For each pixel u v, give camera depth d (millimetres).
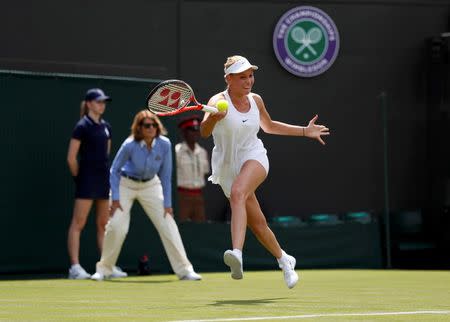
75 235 28219
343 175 38469
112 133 30766
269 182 37531
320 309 15156
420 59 39375
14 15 34188
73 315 14203
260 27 37500
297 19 37812
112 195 26406
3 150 29141
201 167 34719
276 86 37719
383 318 13289
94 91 28141
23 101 29438
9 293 20438
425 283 24344
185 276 26734
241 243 16984
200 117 36156
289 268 18719
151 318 13484
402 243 37062
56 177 29844
